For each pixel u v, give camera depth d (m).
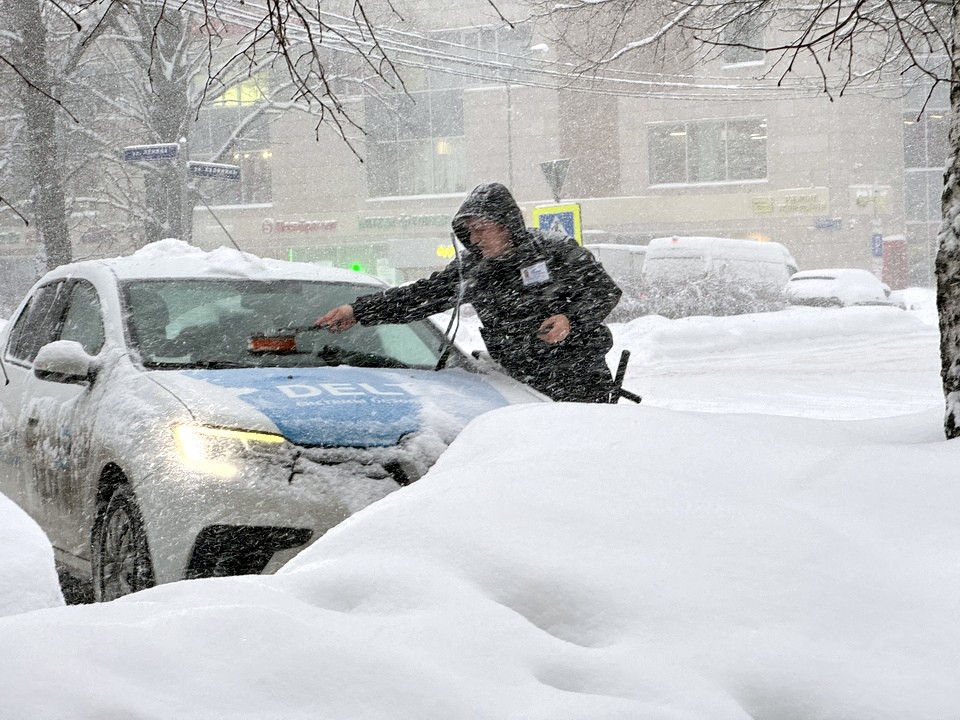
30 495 10.55
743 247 60.28
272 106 59.75
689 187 104.31
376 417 8.66
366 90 59.50
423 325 11.91
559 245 11.53
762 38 55.56
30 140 44.53
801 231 102.38
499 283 11.41
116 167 61.75
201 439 8.31
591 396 11.55
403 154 111.00
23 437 10.75
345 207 111.75
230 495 8.01
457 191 109.88
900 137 101.75
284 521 7.99
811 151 101.88
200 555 7.99
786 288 59.62
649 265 59.75
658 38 28.52
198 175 33.41
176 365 9.97
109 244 65.25
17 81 43.28
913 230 104.06
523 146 107.94
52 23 48.88
